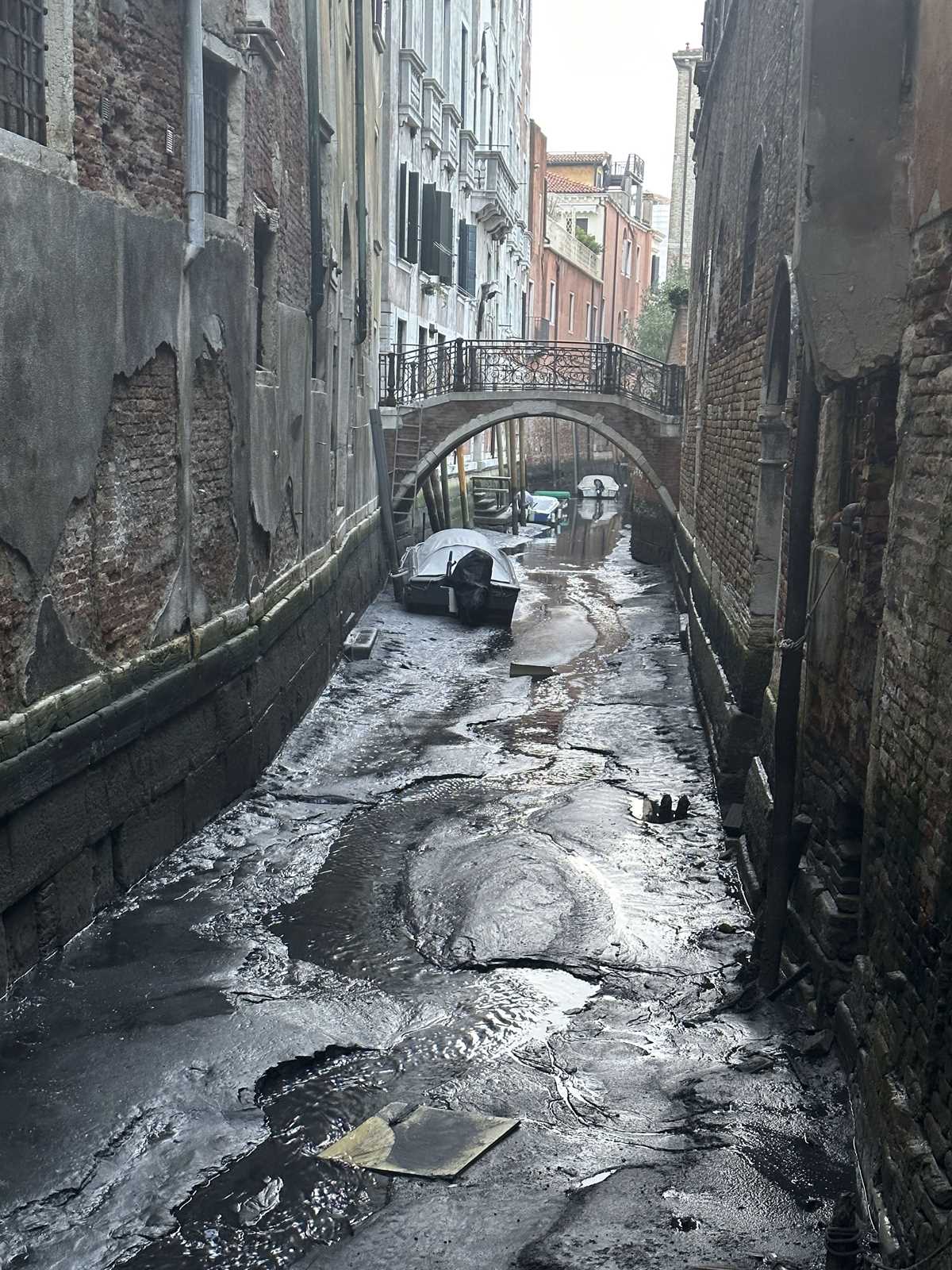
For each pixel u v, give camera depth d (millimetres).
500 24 33250
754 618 9086
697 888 7883
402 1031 6051
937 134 4348
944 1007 3895
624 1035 6000
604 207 57531
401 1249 4406
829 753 6004
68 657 6547
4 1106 5188
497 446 35281
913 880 4281
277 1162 4949
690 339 18797
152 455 7621
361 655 15047
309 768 10500
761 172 9945
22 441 5938
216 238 8641
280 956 6801
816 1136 5082
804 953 6180
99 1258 4355
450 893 7688
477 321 32594
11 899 5996
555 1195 4715
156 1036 5805
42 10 6176
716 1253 4332
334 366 14914
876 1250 4113
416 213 23938
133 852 7523
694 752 11258
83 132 6520
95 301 6688
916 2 4785
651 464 21734
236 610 9391
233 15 8984
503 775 10500
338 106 14680
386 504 20594
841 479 6012
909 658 4438
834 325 5105
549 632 17547
